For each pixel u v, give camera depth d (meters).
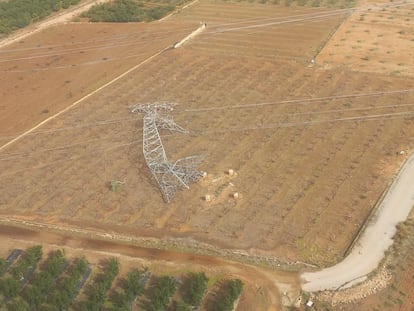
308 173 48.28
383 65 64.25
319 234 42.00
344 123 54.50
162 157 51.09
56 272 39.38
